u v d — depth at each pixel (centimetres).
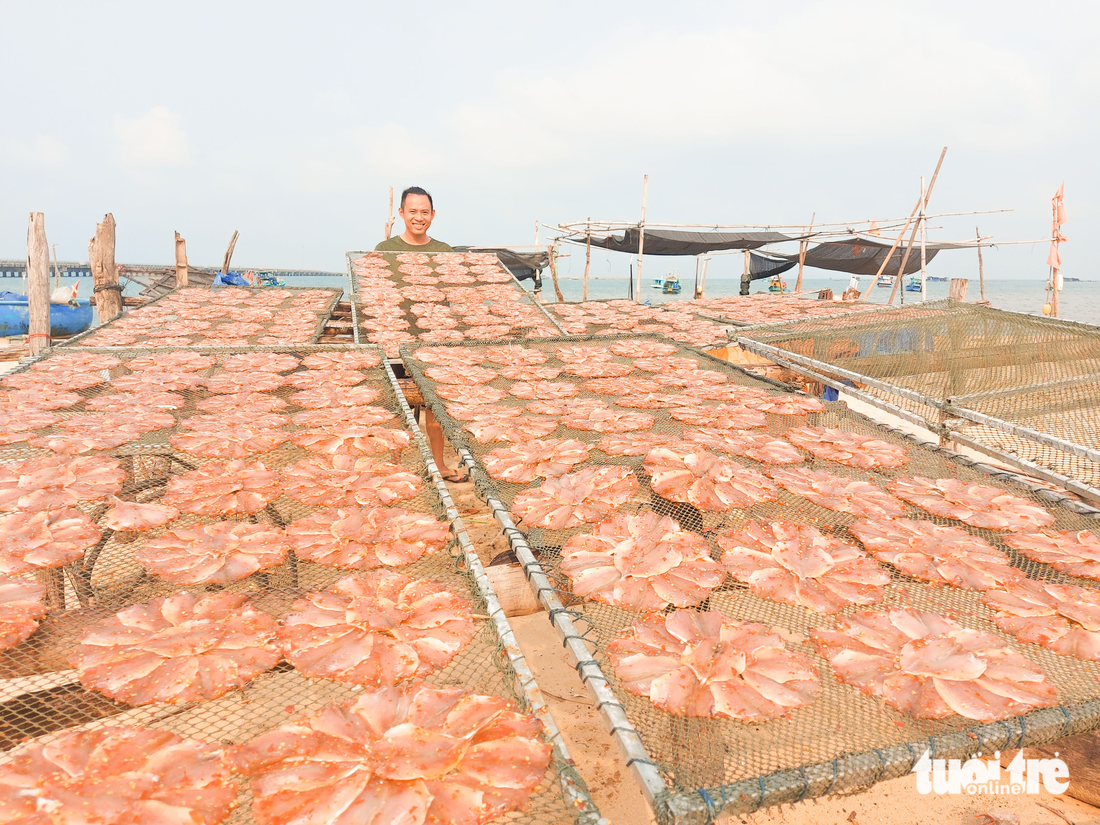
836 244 2547
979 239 2380
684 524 390
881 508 400
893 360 682
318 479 435
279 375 754
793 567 331
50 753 199
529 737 211
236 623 274
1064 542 351
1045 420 511
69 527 350
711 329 1090
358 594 301
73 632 269
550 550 373
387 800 186
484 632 271
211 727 221
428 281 1409
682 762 200
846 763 196
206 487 416
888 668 254
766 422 601
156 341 938
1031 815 361
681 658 257
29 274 1269
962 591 313
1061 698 237
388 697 231
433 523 371
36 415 540
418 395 797
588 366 805
